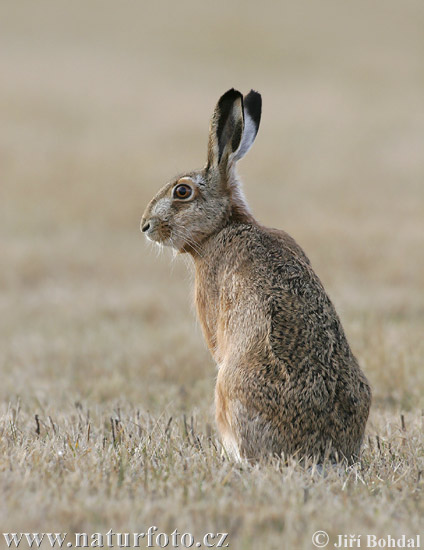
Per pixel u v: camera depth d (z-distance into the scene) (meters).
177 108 138.50
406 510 16.53
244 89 155.12
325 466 19.06
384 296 50.34
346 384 19.80
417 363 34.62
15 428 23.88
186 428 24.34
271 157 107.81
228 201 24.56
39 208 83.19
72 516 15.52
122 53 183.62
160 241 24.84
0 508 15.67
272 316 20.45
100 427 25.20
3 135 116.56
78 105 138.62
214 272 23.50
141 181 94.31
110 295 55.50
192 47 188.38
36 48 184.88
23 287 59.44
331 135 121.56
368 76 164.00
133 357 39.69
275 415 19.33
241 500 16.39
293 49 185.88
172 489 17.33
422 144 116.00
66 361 39.28
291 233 71.69
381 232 72.12
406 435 23.69
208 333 23.77
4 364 39.06
